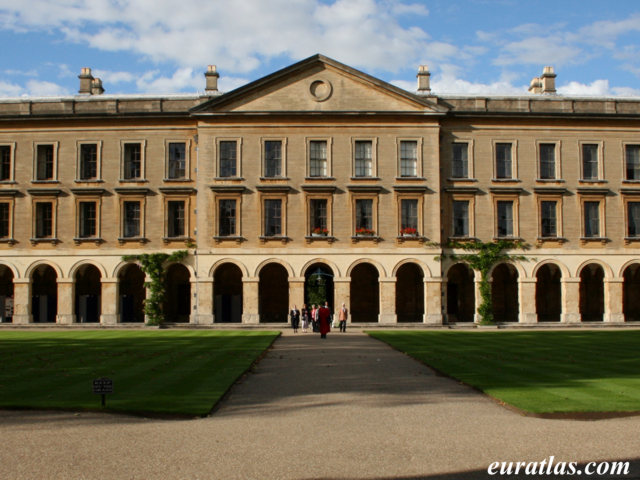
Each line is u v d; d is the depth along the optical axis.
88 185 46.00
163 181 45.91
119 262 45.53
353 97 45.56
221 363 20.42
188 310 48.91
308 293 45.69
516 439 10.47
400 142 45.75
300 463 9.18
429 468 8.93
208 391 14.95
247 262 44.88
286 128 45.53
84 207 46.16
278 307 48.97
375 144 45.56
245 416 12.45
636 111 47.34
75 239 45.38
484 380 16.64
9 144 46.19
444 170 46.28
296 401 14.06
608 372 18.14
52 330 40.66
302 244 45.03
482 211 46.28
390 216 45.25
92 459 9.43
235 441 10.42
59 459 9.44
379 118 45.62
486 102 47.00
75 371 18.42
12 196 45.88
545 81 52.06
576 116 46.69
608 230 46.69
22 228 45.84
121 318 47.88
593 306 49.25
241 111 45.19
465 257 45.59
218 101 45.03
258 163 45.28
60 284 45.47
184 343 28.67
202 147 45.31
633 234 47.03
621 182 46.94
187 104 46.62
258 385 16.42
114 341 30.02
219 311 48.47
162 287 45.03
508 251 46.03
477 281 45.66
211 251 44.84
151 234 45.75
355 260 44.97
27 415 12.47
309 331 39.50
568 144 46.94
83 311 47.62
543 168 46.97
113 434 10.92
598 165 47.03
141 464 9.16
